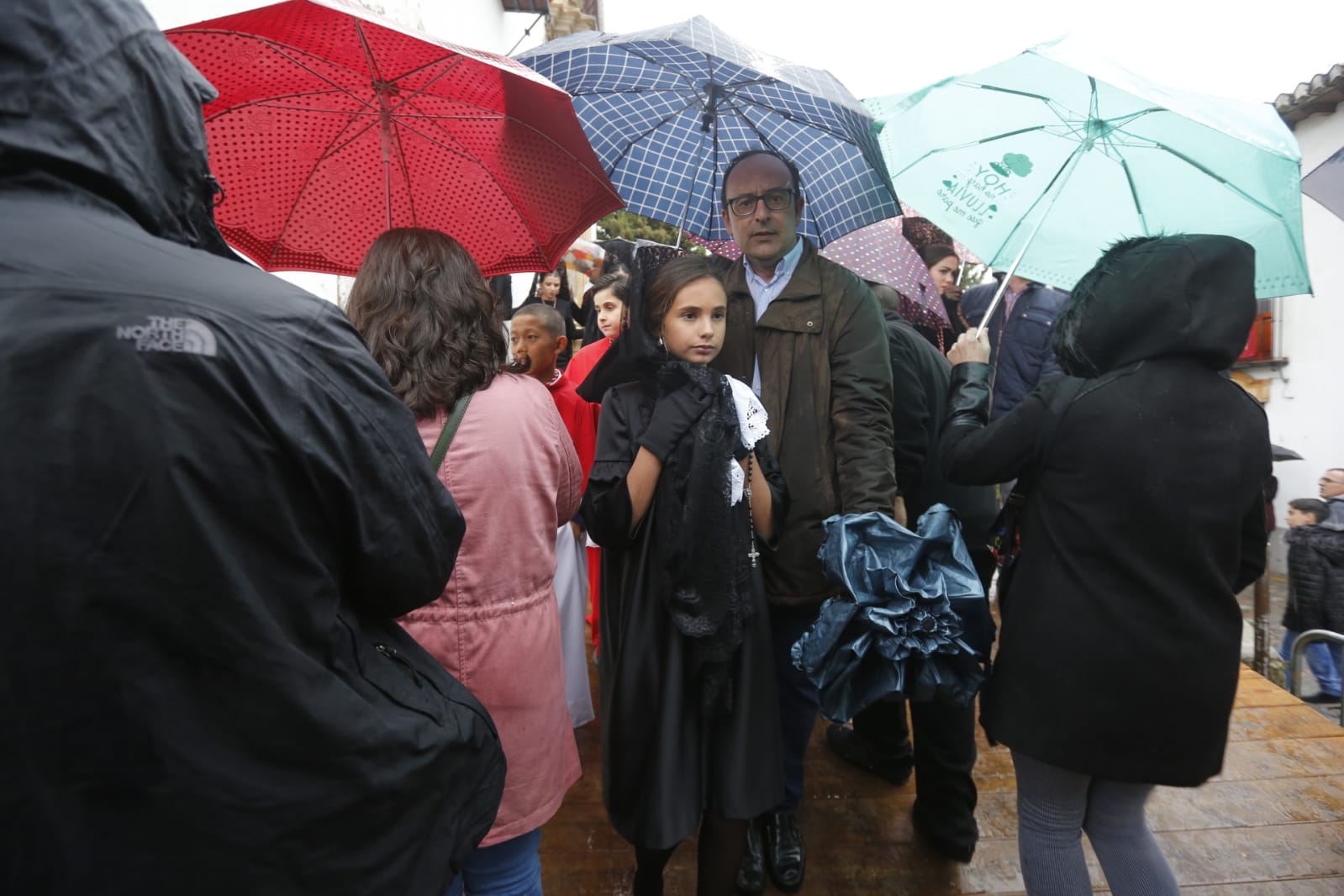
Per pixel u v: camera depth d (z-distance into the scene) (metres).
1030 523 1.52
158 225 0.75
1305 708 3.04
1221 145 1.67
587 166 1.83
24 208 0.66
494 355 1.34
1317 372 9.83
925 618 1.51
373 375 0.83
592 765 2.65
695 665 1.62
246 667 0.69
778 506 1.83
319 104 1.79
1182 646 1.35
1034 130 1.88
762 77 2.17
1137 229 1.87
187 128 0.77
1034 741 1.43
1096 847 1.55
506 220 2.00
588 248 5.17
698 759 1.66
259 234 1.91
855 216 2.30
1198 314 1.40
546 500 1.36
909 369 2.21
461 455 1.25
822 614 1.59
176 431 0.65
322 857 0.74
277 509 0.72
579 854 2.18
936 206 1.98
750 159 1.98
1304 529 5.67
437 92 1.75
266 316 0.73
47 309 0.63
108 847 0.64
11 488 0.60
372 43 1.63
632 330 1.70
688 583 1.59
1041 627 1.45
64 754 0.62
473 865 1.36
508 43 8.23
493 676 1.29
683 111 2.41
